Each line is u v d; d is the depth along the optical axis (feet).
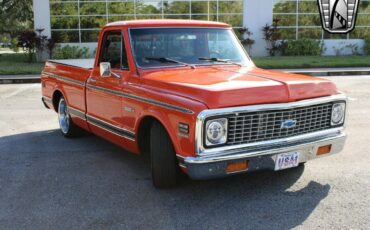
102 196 16.28
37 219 14.43
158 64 18.04
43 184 17.65
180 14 81.25
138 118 16.74
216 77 16.25
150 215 14.56
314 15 83.25
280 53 82.23
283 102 14.79
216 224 13.78
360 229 13.28
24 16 98.07
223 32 20.22
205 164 13.82
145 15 80.59
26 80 52.80
